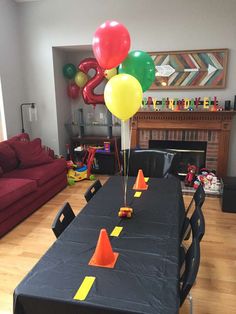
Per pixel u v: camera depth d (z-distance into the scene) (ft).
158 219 6.13
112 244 5.13
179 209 6.75
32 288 4.01
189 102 13.80
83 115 17.70
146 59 7.89
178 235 5.46
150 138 15.02
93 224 5.92
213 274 7.59
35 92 15.94
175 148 14.92
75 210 11.73
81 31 14.53
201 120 13.87
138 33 13.93
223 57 13.25
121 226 5.82
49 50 15.16
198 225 5.81
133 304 3.68
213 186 12.90
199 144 14.56
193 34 13.38
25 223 10.64
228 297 6.74
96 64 14.30
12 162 12.41
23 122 15.96
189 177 13.61
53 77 15.48
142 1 13.55
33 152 13.05
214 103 13.39
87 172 15.55
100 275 4.28
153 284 4.06
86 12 14.26
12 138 13.44
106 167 16.30
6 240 9.45
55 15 14.65
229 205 11.31
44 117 16.19
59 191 13.82
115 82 6.40
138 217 6.23
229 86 13.60
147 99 14.39
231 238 9.43
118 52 6.70
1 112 14.34
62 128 16.74
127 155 10.47
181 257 5.77
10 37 14.58
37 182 11.43
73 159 17.01
